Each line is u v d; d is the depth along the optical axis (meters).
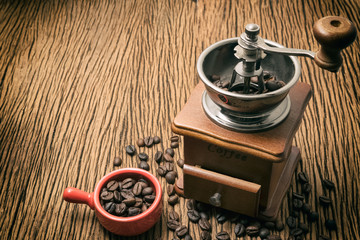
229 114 0.47
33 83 0.70
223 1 0.82
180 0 0.83
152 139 0.62
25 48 0.75
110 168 0.60
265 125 0.46
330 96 0.67
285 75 0.48
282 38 0.75
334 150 0.61
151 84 0.70
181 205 0.56
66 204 0.56
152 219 0.51
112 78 0.71
